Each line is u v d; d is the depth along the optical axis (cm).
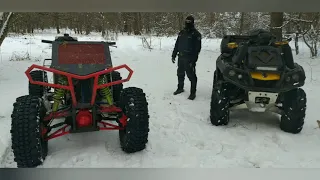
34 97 297
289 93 400
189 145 360
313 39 1046
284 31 1205
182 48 565
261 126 428
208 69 906
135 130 312
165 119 456
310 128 425
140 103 318
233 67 398
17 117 276
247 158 329
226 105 415
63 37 403
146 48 1483
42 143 304
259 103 404
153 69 908
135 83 713
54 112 312
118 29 2700
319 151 350
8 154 332
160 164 310
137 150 328
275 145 364
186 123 437
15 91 620
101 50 342
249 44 438
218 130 410
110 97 332
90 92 320
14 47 1523
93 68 311
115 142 361
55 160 312
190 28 562
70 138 371
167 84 709
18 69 899
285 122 402
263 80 388
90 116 304
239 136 390
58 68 304
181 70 603
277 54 402
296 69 393
